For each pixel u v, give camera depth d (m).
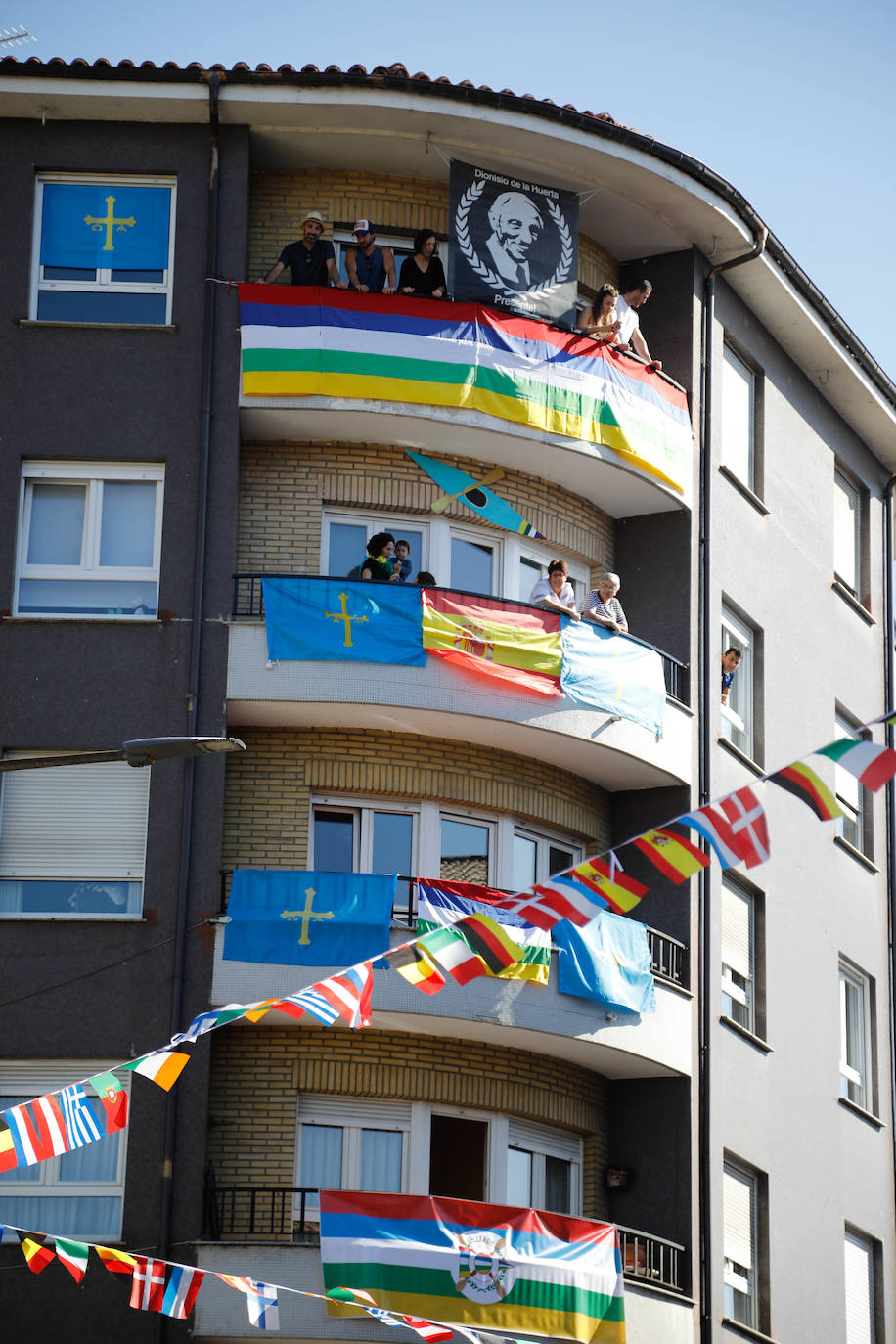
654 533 30.89
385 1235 24.17
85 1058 25.17
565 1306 24.83
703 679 30.34
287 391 27.62
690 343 31.62
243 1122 25.84
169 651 26.73
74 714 26.50
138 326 27.97
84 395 27.77
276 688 26.59
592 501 30.67
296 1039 26.23
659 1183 28.12
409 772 27.69
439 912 25.89
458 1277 24.28
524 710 27.47
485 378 28.36
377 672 26.77
